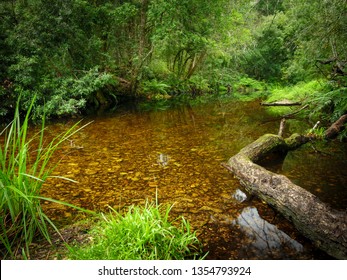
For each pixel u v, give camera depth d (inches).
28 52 374.3
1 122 347.9
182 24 556.7
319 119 323.6
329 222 102.4
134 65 550.6
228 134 268.7
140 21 543.5
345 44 253.9
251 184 145.1
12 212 95.2
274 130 281.1
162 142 241.9
